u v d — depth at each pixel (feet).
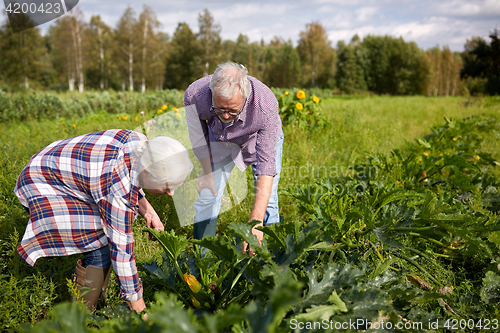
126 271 5.68
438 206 7.61
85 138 5.97
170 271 6.66
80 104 41.01
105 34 179.11
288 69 237.66
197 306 6.13
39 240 5.83
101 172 5.50
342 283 5.56
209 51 194.80
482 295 6.46
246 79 6.33
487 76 122.52
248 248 6.09
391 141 20.84
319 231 5.57
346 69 213.87
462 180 11.09
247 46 274.36
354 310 5.28
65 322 3.48
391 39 231.09
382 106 50.26
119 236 5.56
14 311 6.06
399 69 229.25
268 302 4.90
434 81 252.62
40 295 6.25
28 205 5.99
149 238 8.05
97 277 6.25
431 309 6.48
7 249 7.80
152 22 163.12
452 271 7.77
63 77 196.95
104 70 176.65
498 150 18.10
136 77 164.45
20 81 124.88
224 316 3.41
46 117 33.14
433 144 16.26
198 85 7.26
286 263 5.57
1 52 122.21
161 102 45.70
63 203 5.78
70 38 151.12
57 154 5.79
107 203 5.47
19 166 10.88
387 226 7.82
